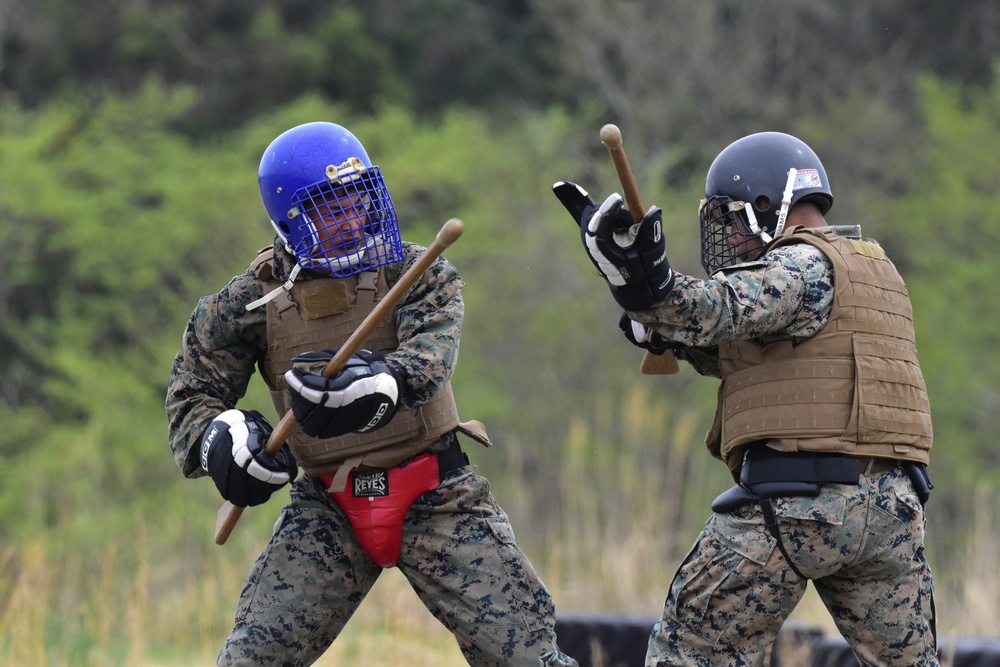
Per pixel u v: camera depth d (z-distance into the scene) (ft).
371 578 48.03
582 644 80.02
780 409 44.39
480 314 206.59
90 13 296.71
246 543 115.65
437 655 89.04
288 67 295.07
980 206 209.67
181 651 89.40
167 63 292.40
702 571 45.98
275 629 46.57
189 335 47.32
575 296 207.82
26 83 292.81
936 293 207.21
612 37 268.00
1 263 216.13
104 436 184.14
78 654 82.33
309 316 45.62
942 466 192.24
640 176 247.50
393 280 46.09
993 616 98.17
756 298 43.04
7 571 98.02
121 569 105.91
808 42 271.28
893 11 282.15
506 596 46.14
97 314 210.59
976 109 236.22
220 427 44.39
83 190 220.84
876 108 237.86
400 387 43.06
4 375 219.41
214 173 217.56
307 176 45.27
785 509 44.24
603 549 112.37
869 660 46.16
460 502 46.50
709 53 261.24
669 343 49.42
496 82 321.52
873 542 44.37
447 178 224.74
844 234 47.80
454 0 326.85
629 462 120.98
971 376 197.57
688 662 46.29
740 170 47.62
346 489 46.21
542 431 190.29
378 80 302.25
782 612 45.34
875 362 44.45
